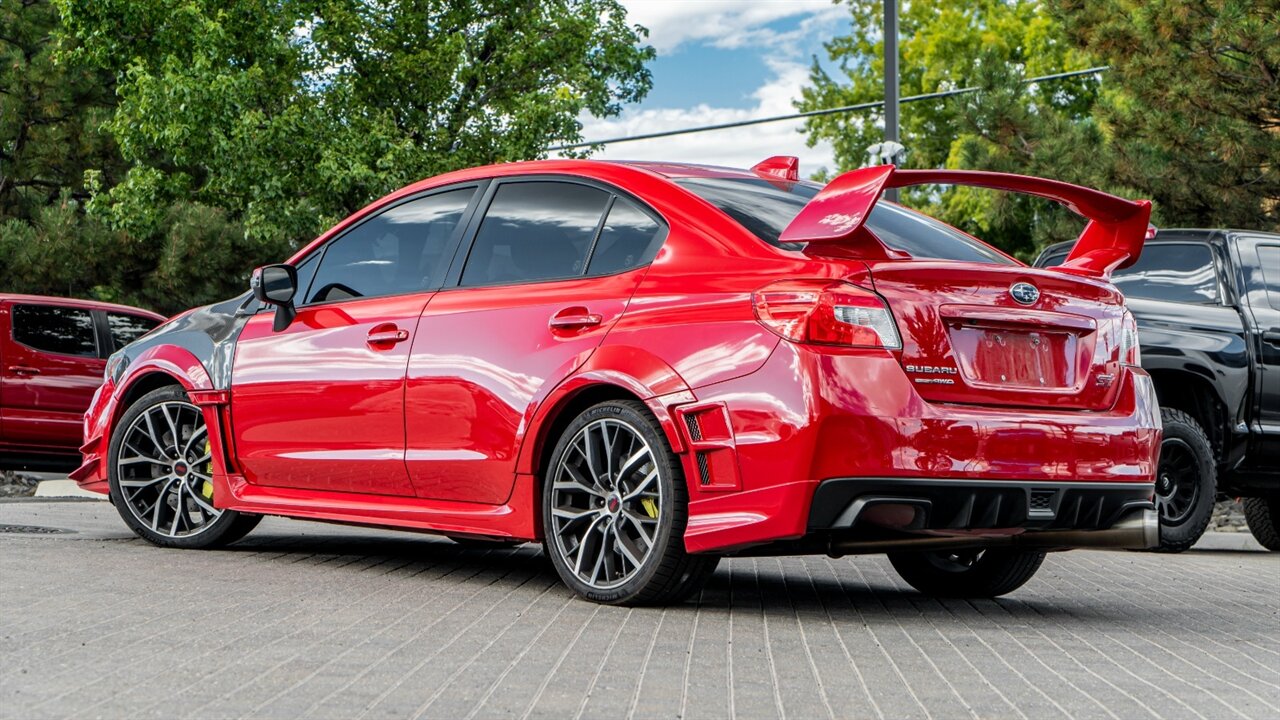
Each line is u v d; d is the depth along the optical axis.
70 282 24.66
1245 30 15.20
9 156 28.09
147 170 23.22
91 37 21.66
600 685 3.80
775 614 5.29
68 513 9.85
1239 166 15.81
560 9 23.64
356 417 6.24
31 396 12.29
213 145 20.83
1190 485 9.27
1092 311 5.33
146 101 20.77
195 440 7.15
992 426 4.90
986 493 4.88
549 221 5.87
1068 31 16.75
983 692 3.83
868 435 4.73
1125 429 5.25
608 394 5.46
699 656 4.29
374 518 6.20
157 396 7.22
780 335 4.84
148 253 24.67
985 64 18.84
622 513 5.27
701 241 5.29
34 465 12.42
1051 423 5.04
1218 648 4.80
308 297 6.73
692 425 5.00
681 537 5.09
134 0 21.14
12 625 4.57
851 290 4.81
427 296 6.13
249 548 7.31
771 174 6.36
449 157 22.52
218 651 4.16
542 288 5.70
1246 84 15.67
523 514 5.58
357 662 4.04
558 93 22.36
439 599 5.43
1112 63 16.56
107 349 12.90
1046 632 5.09
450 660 4.11
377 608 5.13
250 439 6.79
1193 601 6.34
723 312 5.02
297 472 6.58
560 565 5.46
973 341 5.00
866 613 5.45
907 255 5.04
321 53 22.12
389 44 22.12
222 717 3.32
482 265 6.01
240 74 20.81
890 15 16.17
